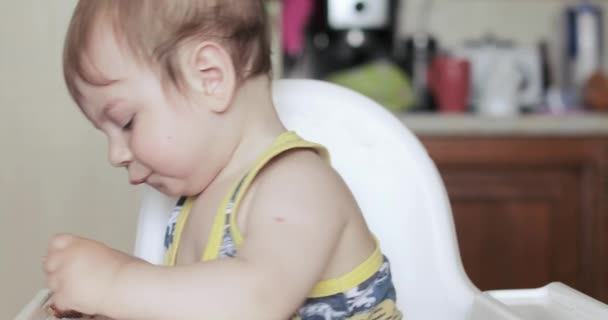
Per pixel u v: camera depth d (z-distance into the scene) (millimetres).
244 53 765
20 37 1268
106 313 651
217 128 750
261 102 785
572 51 2266
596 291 1995
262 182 726
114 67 717
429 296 929
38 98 1279
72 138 1289
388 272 809
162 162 736
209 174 767
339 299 757
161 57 718
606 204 1978
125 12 719
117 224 1302
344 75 2100
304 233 680
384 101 2076
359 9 2154
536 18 2391
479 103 2119
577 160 1973
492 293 909
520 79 2158
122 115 729
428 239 935
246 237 703
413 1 2355
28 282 1304
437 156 1938
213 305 638
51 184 1294
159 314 641
